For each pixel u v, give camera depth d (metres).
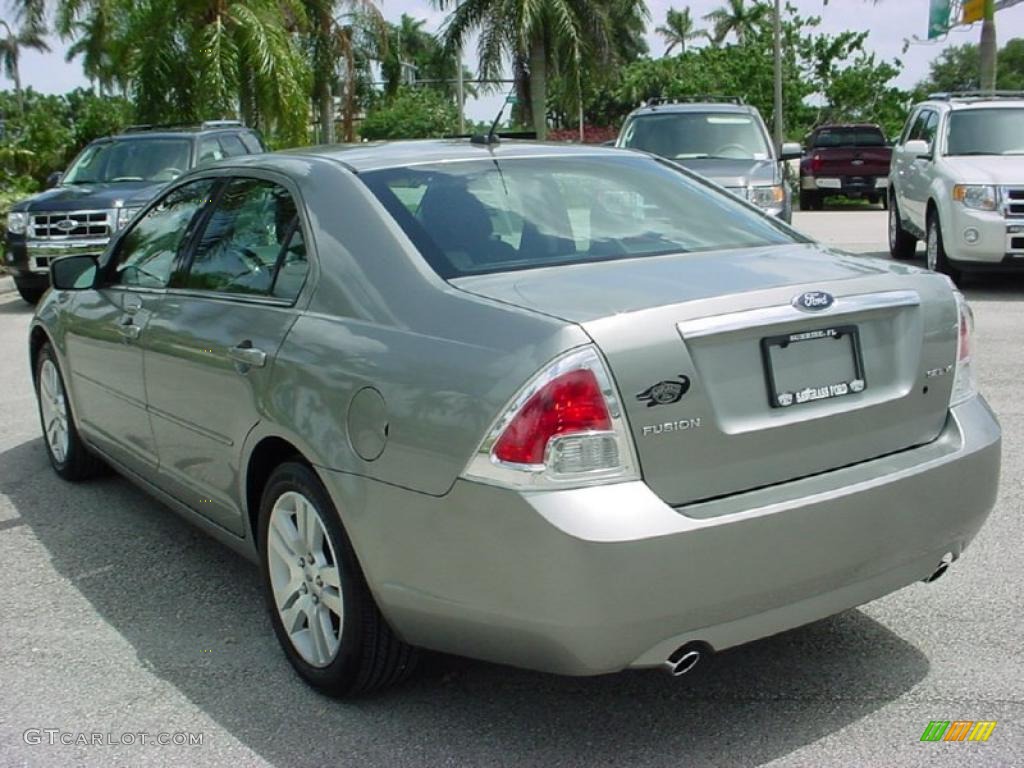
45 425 6.55
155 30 23.17
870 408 3.53
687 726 3.63
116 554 5.30
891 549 3.48
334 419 3.56
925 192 13.12
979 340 9.48
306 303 3.94
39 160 26.62
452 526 3.20
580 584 3.01
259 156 4.79
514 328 3.23
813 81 41.28
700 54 44.69
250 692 3.94
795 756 3.44
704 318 3.24
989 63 23.02
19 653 4.29
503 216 4.00
